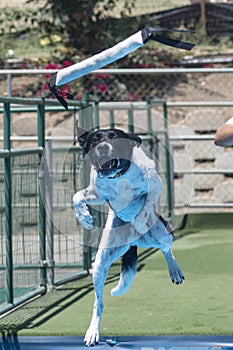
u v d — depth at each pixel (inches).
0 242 428.8
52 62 1038.4
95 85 943.7
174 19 1165.7
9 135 428.5
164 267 559.8
